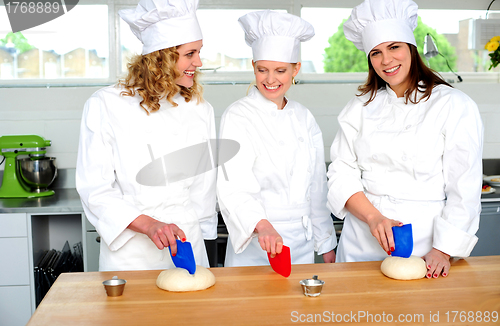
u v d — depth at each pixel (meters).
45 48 2.73
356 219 1.53
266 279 1.15
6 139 2.44
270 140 1.56
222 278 1.16
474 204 1.31
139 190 1.37
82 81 2.74
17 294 2.24
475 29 2.91
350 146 1.54
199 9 2.76
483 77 3.01
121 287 1.04
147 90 1.36
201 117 1.51
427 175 1.38
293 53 1.52
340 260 1.60
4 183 2.46
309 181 1.63
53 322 0.91
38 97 2.65
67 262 2.55
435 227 1.30
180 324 0.90
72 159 2.70
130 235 1.31
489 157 2.90
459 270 1.21
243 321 0.92
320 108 2.80
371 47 1.40
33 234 2.26
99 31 2.75
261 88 1.54
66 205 2.23
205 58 2.80
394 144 1.40
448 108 1.35
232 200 1.42
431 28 2.97
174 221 1.40
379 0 1.36
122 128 1.37
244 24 1.54
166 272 1.11
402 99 1.44
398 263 1.16
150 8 1.32
